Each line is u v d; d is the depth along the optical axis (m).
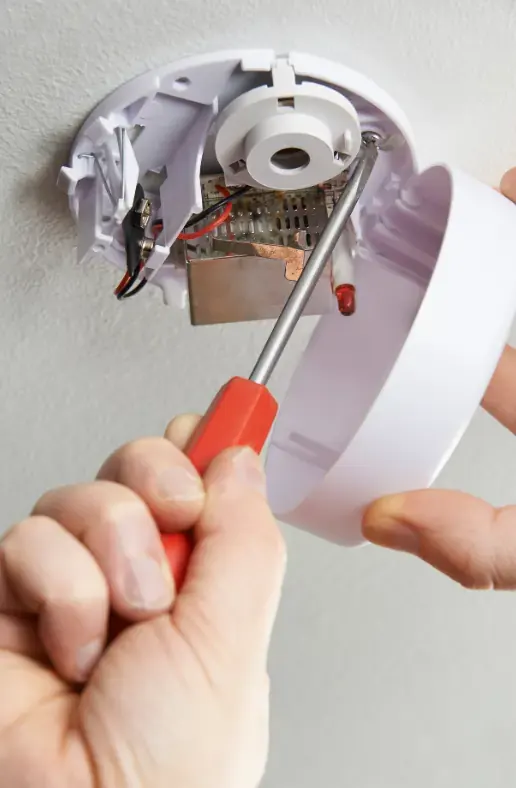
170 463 0.36
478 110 0.41
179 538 0.37
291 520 0.45
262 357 0.39
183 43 0.34
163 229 0.41
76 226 0.44
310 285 0.40
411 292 0.52
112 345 0.55
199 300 0.45
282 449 0.55
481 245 0.38
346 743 0.84
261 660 0.34
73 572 0.33
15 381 0.57
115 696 0.30
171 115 0.38
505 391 0.56
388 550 0.74
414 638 0.80
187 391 0.60
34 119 0.37
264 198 0.45
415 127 0.42
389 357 0.53
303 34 0.35
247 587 0.33
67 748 0.30
